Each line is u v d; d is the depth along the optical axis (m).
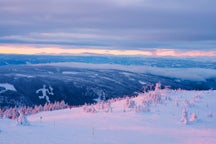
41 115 79.56
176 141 35.84
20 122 47.47
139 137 38.12
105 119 57.94
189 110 66.50
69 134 38.03
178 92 93.56
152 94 80.25
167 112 65.00
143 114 63.44
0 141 30.94
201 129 47.38
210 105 72.06
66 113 77.00
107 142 33.62
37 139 33.03
